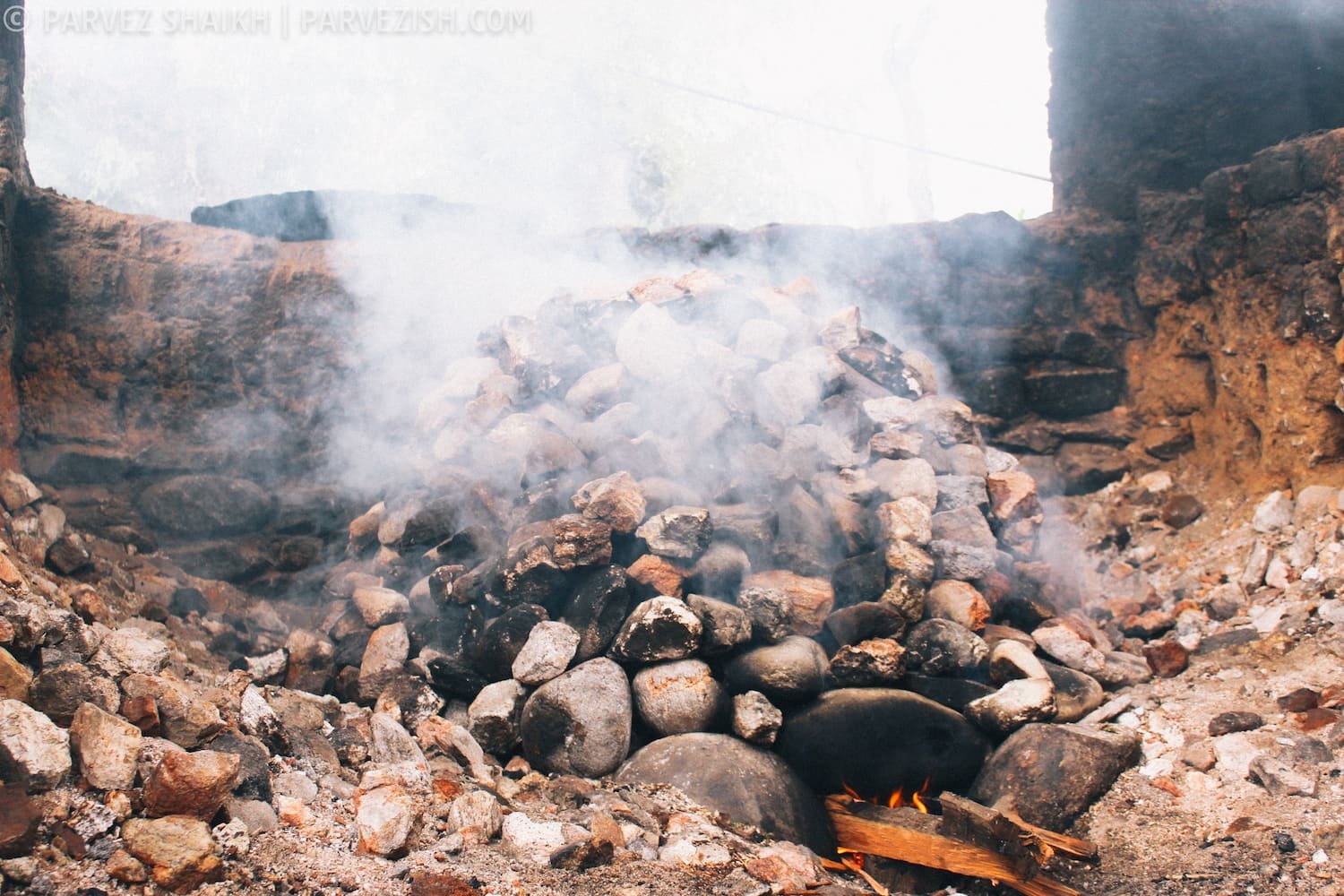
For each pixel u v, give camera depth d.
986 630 3.12
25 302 3.52
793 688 2.90
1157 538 3.86
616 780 2.83
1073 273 4.21
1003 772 2.86
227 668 3.14
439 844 2.39
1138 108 4.18
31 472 3.46
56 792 2.16
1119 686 3.17
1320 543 3.39
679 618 2.89
